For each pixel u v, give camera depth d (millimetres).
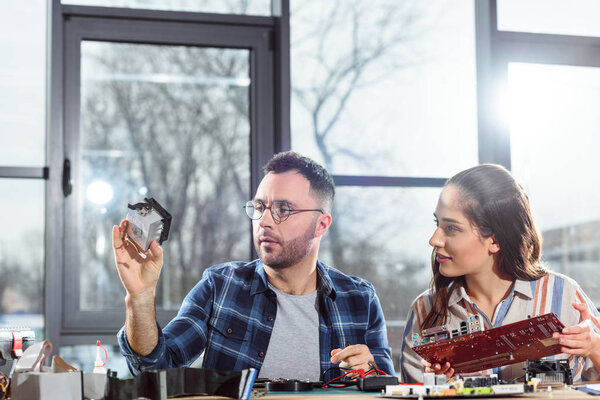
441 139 3432
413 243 3357
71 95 3162
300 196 1876
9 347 1508
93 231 3143
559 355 1729
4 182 3113
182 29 3262
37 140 3172
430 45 3465
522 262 1796
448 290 1851
